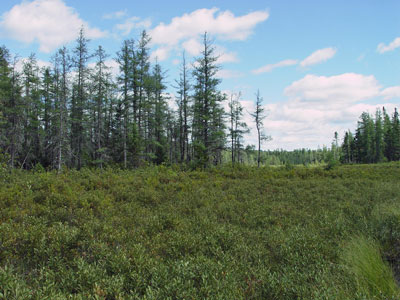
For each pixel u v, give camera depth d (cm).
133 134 2556
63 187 967
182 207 868
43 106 3231
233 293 340
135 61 2695
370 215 761
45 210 696
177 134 4356
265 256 500
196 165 2214
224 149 2662
